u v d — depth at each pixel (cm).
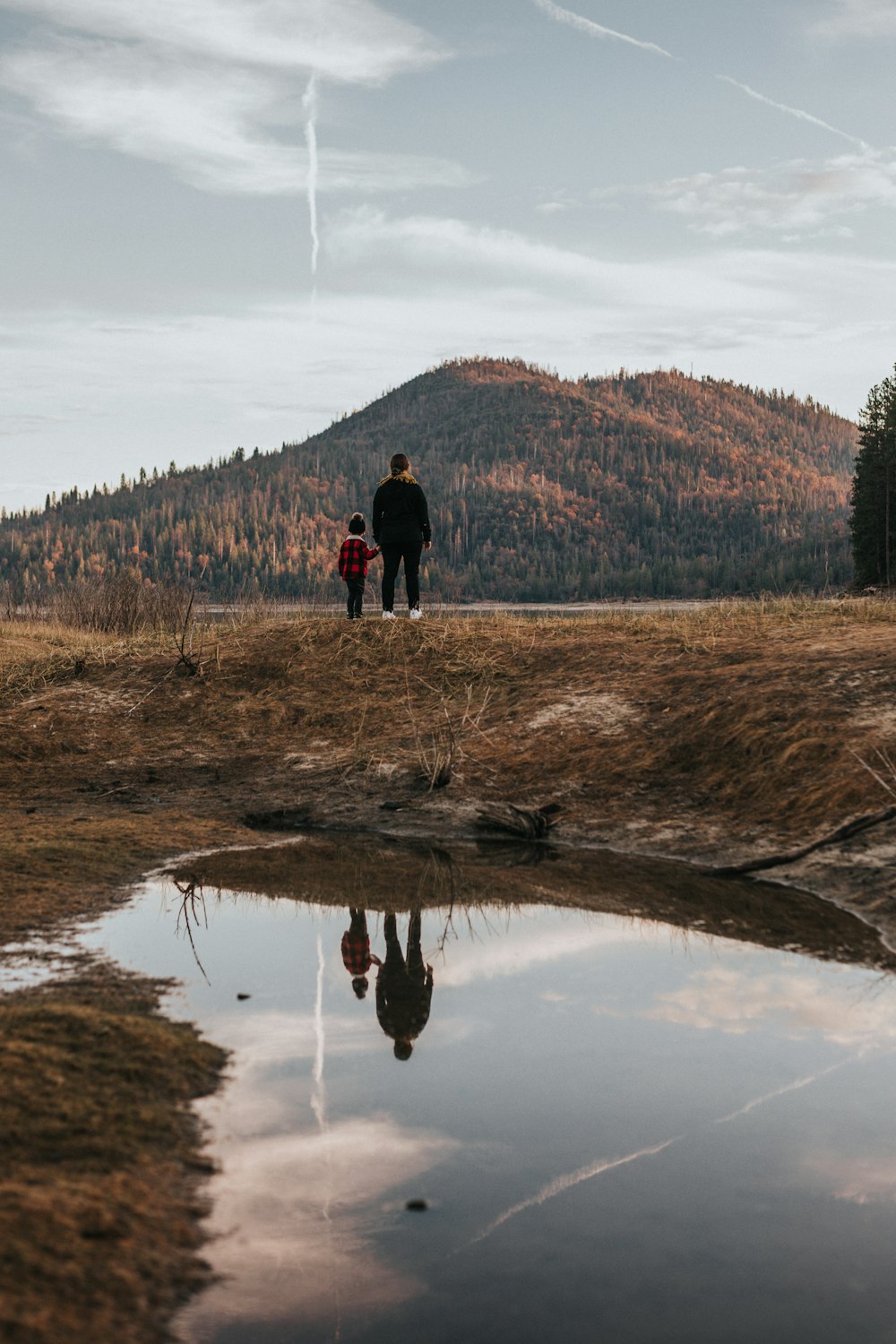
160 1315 238
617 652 1128
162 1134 322
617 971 498
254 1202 289
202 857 736
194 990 466
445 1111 349
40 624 2134
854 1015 434
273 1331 234
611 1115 346
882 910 569
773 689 902
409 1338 232
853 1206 289
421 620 1334
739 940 539
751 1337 233
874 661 923
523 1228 279
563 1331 235
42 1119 316
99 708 1159
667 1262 263
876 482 6256
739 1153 320
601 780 859
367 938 557
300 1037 414
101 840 761
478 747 962
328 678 1180
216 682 1201
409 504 1316
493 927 577
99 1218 266
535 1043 408
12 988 455
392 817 852
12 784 976
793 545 18738
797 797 741
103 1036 385
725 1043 406
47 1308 230
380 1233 276
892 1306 245
